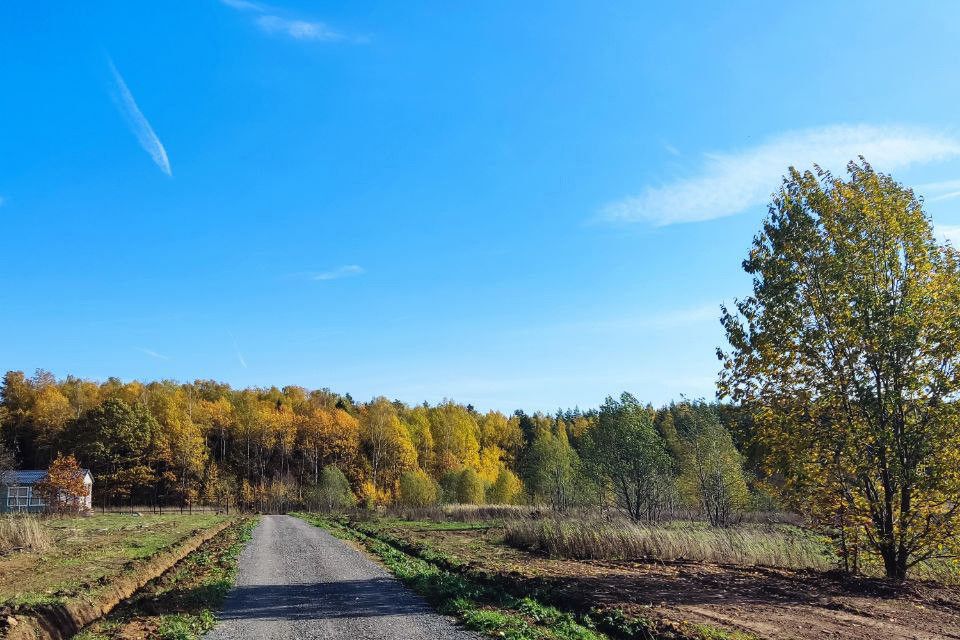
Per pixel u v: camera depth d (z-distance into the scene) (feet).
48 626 33.71
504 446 391.24
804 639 28.58
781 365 52.06
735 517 124.06
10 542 70.23
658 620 32.01
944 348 45.75
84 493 159.22
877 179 50.11
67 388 322.96
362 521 143.74
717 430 128.26
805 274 52.37
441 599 39.55
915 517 47.37
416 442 334.03
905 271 48.60
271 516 195.21
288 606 38.68
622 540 67.92
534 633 30.09
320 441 320.70
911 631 30.78
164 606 38.81
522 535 80.84
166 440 267.18
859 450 48.19
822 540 52.75
